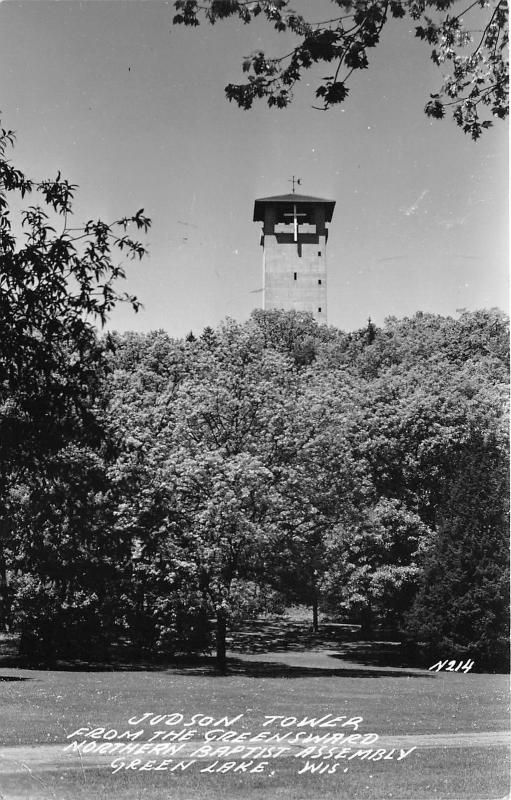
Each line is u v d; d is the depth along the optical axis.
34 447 10.67
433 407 30.91
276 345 36.91
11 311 9.97
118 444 11.85
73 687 18.33
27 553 22.17
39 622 24.62
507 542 24.39
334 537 27.70
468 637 23.84
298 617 40.78
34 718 13.93
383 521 29.02
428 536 28.81
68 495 17.86
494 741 12.10
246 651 29.73
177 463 24.62
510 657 23.41
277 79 8.98
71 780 9.86
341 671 23.61
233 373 27.66
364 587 28.25
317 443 27.47
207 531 24.19
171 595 24.66
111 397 23.56
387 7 8.61
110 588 24.73
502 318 34.38
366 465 29.81
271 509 25.28
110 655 25.56
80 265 10.44
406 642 27.11
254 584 26.16
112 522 23.33
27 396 10.16
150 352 28.92
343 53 8.68
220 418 26.78
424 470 30.89
